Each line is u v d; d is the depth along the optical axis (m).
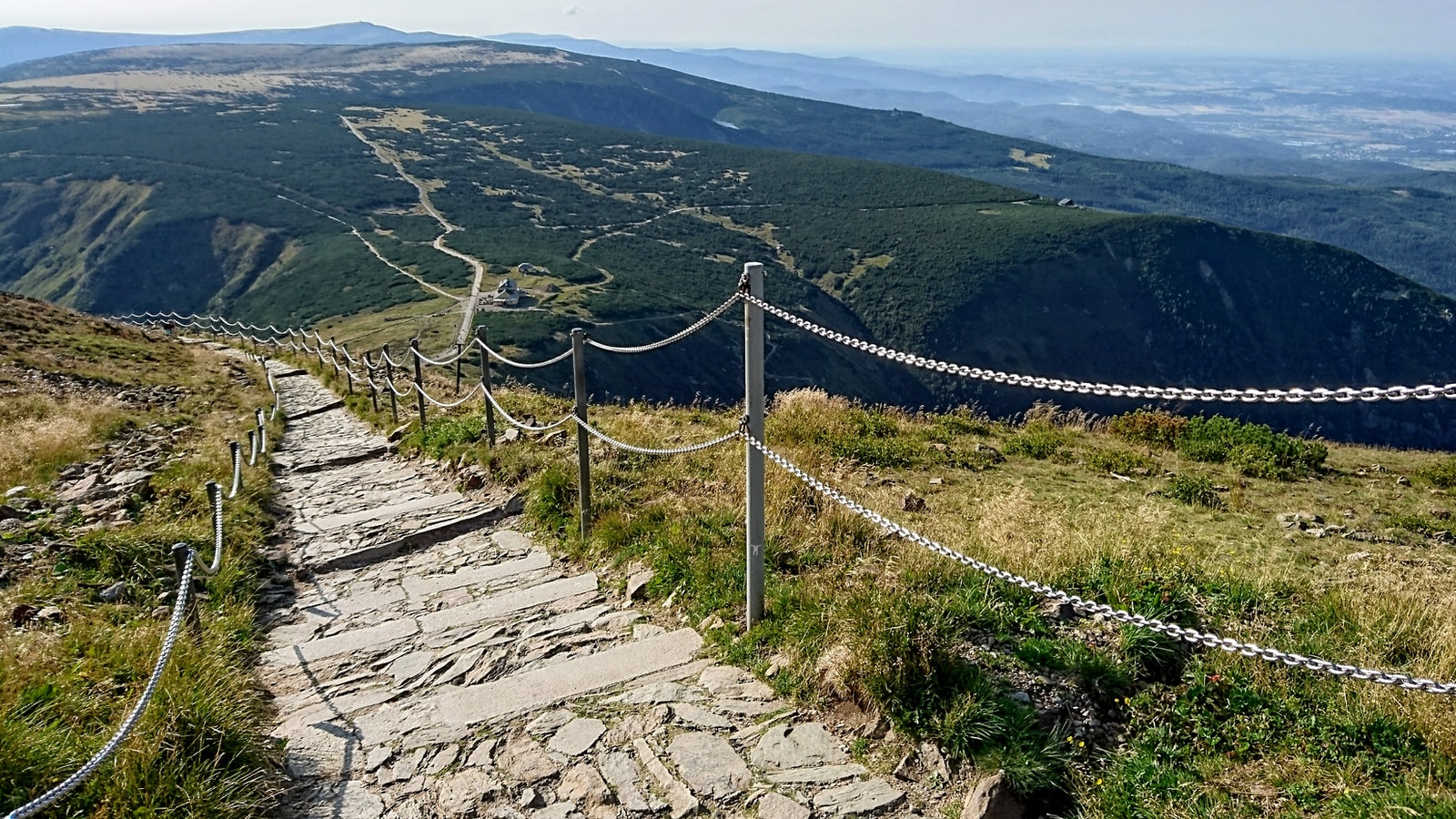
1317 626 5.00
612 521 7.47
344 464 13.43
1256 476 10.57
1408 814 3.38
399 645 6.05
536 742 4.50
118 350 26.92
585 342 7.28
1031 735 4.10
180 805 3.71
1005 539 6.24
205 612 6.33
